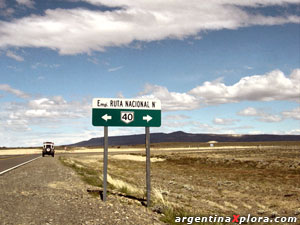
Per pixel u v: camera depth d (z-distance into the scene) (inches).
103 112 390.6
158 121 407.2
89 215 295.4
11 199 356.5
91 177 693.3
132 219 306.3
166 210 391.5
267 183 901.8
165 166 1630.2
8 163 1278.3
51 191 439.2
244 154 2760.8
